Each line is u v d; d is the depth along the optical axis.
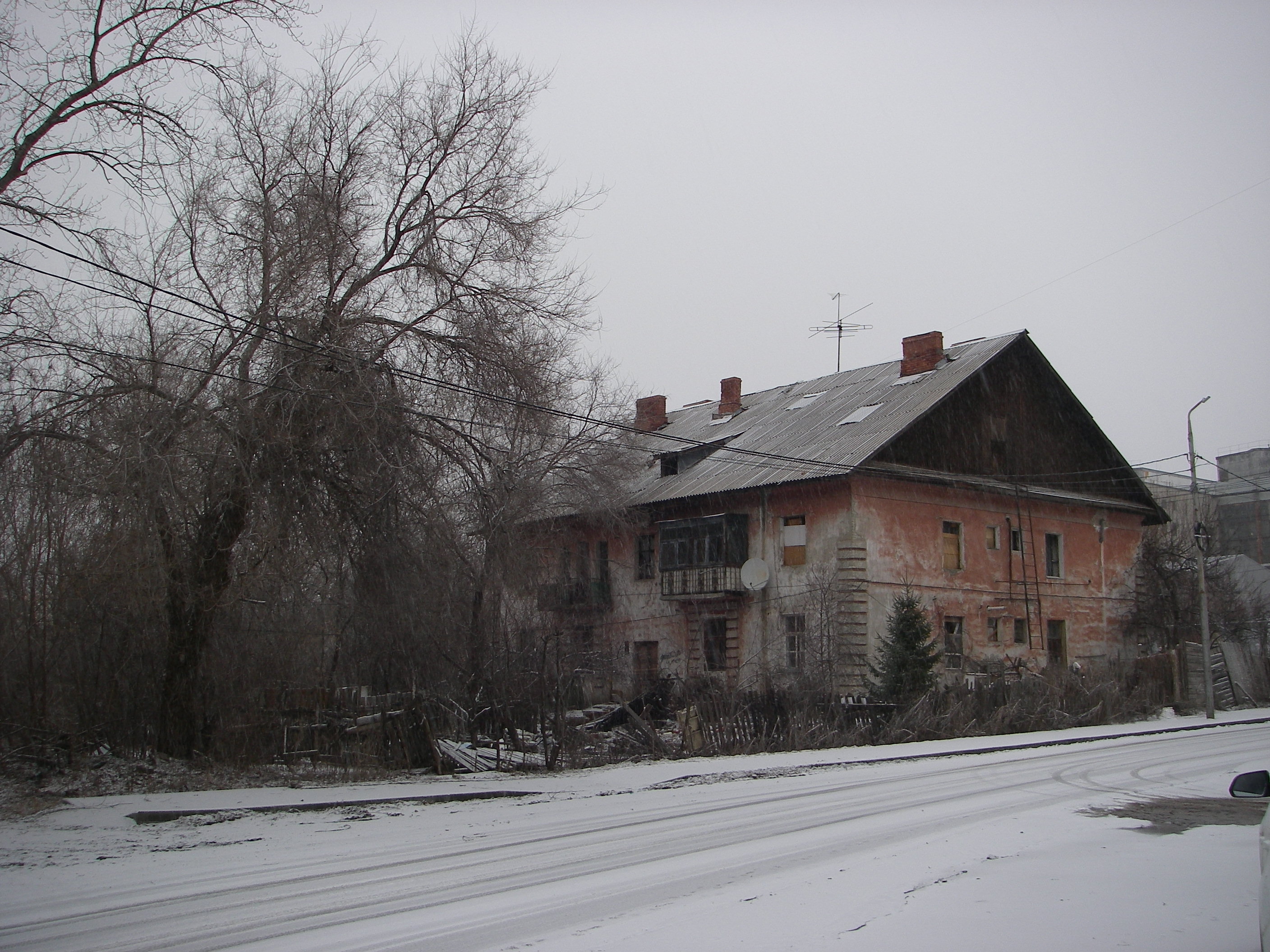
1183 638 36.44
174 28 14.77
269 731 17.03
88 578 15.27
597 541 37.25
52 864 8.99
